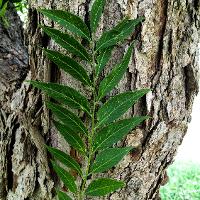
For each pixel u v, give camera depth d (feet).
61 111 1.64
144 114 1.75
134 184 1.83
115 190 1.79
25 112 1.82
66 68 1.64
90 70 1.68
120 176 1.80
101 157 1.66
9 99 1.88
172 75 1.75
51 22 1.73
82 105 1.65
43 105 1.77
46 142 1.81
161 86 1.74
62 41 1.62
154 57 1.72
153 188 1.91
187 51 1.75
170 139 1.82
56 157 1.68
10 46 1.88
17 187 1.90
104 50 1.64
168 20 1.69
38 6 1.77
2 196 1.96
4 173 1.94
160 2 1.68
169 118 1.77
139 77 1.72
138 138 1.75
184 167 6.27
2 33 1.88
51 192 1.83
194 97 1.84
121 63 1.59
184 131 1.84
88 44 1.67
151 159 1.82
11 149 1.90
